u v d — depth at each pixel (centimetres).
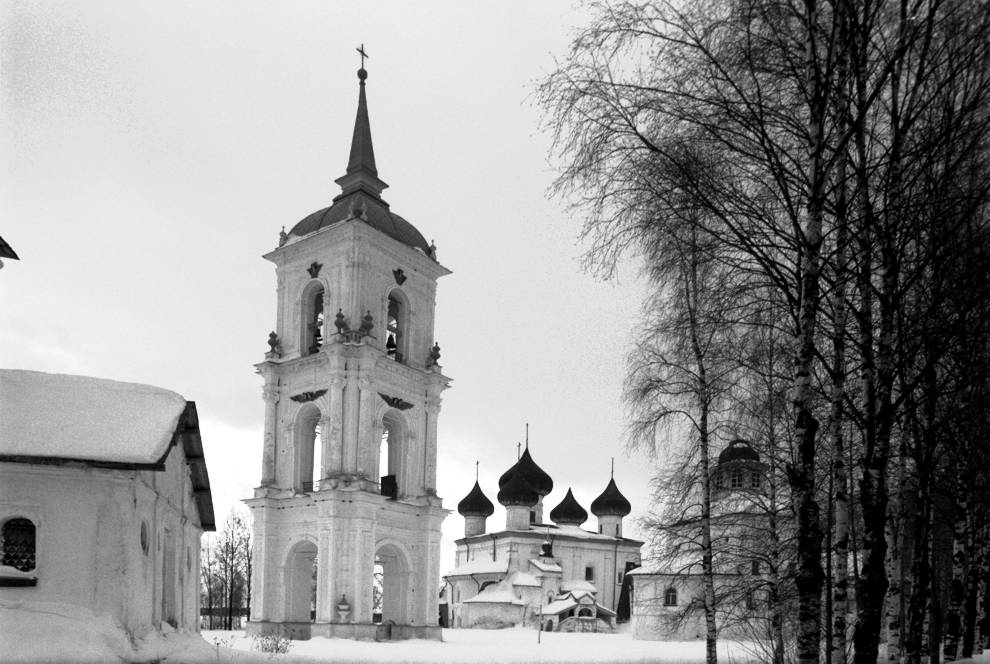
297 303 6316
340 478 5606
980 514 2698
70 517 2012
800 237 1253
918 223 1380
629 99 1305
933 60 1333
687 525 2742
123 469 2039
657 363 2419
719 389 2362
